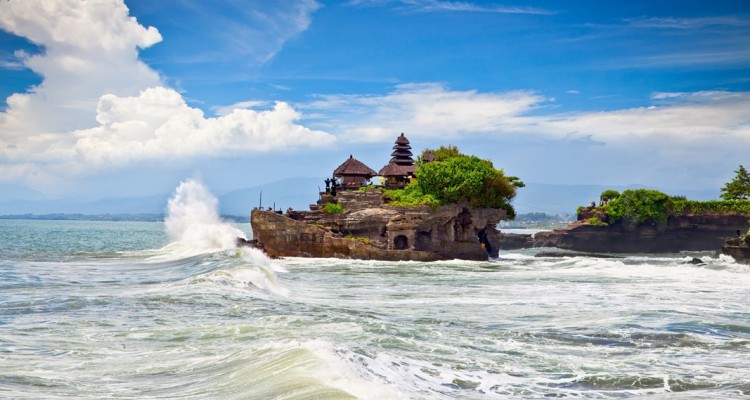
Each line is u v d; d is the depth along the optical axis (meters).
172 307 35.00
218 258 68.06
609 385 22.45
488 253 107.88
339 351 22.20
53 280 53.69
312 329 28.98
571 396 21.00
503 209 104.19
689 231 147.12
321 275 66.38
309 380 17.78
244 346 24.98
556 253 126.25
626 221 146.12
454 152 125.75
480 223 101.12
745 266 76.00
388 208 98.00
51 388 18.73
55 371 20.78
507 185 104.94
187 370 21.06
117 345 25.09
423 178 101.62
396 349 26.02
